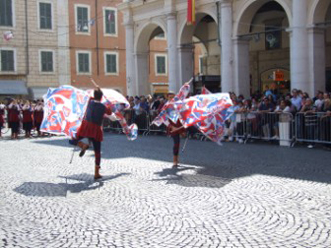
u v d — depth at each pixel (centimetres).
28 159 1270
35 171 1054
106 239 545
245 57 2039
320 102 1391
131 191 811
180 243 523
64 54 3862
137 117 2027
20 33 3675
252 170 990
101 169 1057
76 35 3909
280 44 2417
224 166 1055
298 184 830
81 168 1082
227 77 2039
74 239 547
